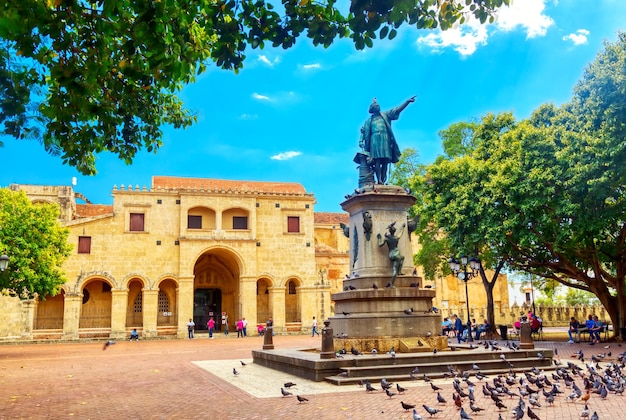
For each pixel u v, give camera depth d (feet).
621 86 76.89
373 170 65.36
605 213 88.84
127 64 34.17
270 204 179.32
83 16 31.37
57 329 158.61
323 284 179.01
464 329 118.21
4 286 101.76
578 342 99.91
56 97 34.04
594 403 36.65
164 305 175.32
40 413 38.19
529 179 92.53
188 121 51.96
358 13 28.48
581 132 87.56
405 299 56.65
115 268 162.20
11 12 24.86
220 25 31.65
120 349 114.73
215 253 180.34
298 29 31.89
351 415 33.94
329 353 50.21
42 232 107.14
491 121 119.14
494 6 31.24
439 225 115.96
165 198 169.99
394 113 66.23
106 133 38.96
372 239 59.47
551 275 121.29
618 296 103.71
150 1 28.25
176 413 37.01
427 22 32.30
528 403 36.78
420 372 49.01
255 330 168.25
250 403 39.75
